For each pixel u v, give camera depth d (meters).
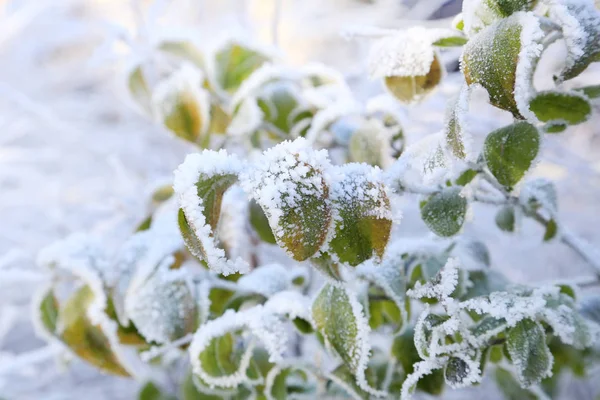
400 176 0.46
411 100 0.51
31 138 1.23
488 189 0.51
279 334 0.49
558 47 0.54
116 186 1.04
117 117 1.26
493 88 0.43
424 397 0.62
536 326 0.46
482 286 0.52
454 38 0.48
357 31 0.50
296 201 0.42
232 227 0.55
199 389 0.54
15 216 1.10
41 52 1.29
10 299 1.06
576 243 0.52
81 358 0.54
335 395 0.54
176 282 0.52
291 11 1.03
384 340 0.61
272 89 0.62
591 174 0.65
